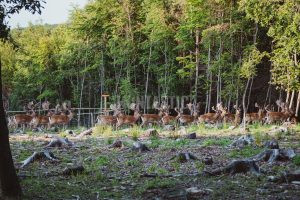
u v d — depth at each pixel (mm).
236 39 28359
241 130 20344
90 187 8578
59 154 13672
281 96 27969
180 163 11203
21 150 14891
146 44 30906
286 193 7531
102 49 34031
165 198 7535
